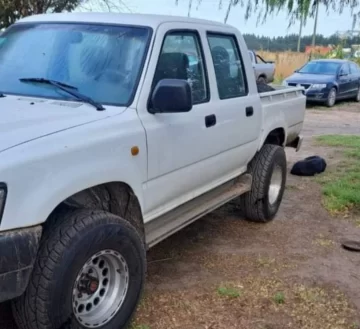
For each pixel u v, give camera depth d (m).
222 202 4.98
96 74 3.78
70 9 10.16
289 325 3.79
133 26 3.96
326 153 9.95
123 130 3.40
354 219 6.20
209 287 4.28
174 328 3.66
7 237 2.67
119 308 3.40
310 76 18.95
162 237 4.05
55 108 3.43
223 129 4.64
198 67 4.43
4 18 9.96
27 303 2.94
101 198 3.49
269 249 5.16
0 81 3.91
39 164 2.81
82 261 3.06
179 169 4.06
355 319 3.92
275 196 6.03
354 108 19.02
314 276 4.59
